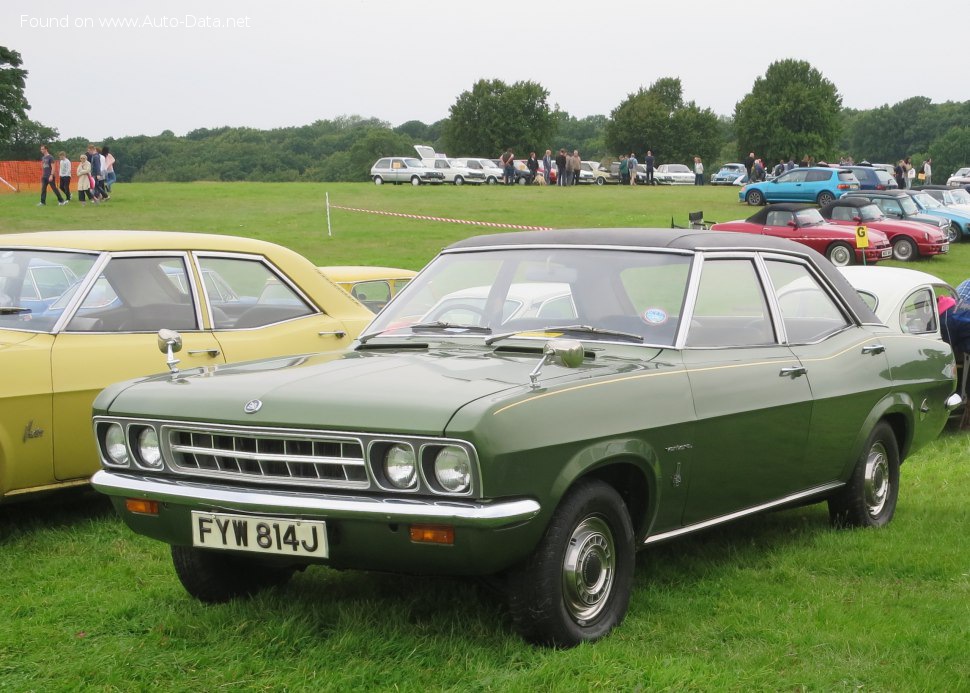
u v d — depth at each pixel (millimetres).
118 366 5945
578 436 3871
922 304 9672
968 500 6941
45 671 3918
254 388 4043
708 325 4832
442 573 3760
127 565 5273
